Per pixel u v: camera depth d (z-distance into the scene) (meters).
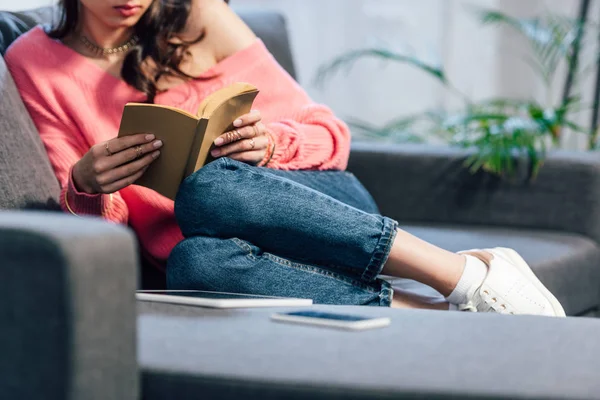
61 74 2.18
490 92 4.50
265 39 2.92
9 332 1.06
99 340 1.06
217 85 2.30
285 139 2.18
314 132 2.25
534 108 3.19
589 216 2.61
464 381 1.09
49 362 1.04
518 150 2.70
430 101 4.57
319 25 4.60
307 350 1.21
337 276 1.76
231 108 1.80
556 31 3.62
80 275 1.04
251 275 1.73
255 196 1.73
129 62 2.20
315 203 1.73
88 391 1.05
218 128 1.81
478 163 2.68
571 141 4.36
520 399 1.05
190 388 1.12
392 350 1.22
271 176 1.76
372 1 4.56
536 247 2.36
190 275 1.75
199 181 1.76
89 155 1.87
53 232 1.04
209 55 2.34
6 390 1.07
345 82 4.62
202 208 1.75
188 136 1.76
